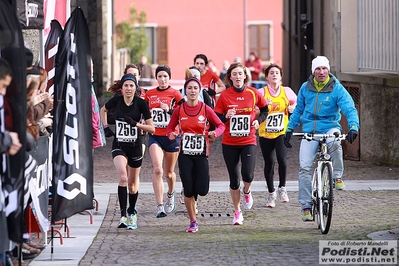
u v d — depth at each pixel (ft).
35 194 56.18
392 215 75.72
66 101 58.29
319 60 70.13
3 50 48.42
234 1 355.56
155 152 78.95
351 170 106.52
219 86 99.35
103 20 217.77
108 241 67.00
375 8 114.42
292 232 69.10
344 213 77.51
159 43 353.51
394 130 108.68
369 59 116.67
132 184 73.87
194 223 71.20
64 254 61.46
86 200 58.90
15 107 48.37
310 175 71.92
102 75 214.90
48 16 86.79
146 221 76.95
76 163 58.39
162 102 79.77
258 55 359.05
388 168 107.86
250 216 78.43
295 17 206.39
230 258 57.72
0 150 47.19
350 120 69.26
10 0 64.34
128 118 72.28
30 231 60.49
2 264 50.93
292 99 82.94
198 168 70.28
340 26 124.77
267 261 56.18
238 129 74.23
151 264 56.34
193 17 354.13
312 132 71.15
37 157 56.90
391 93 108.47
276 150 83.35
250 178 75.05
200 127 69.87
